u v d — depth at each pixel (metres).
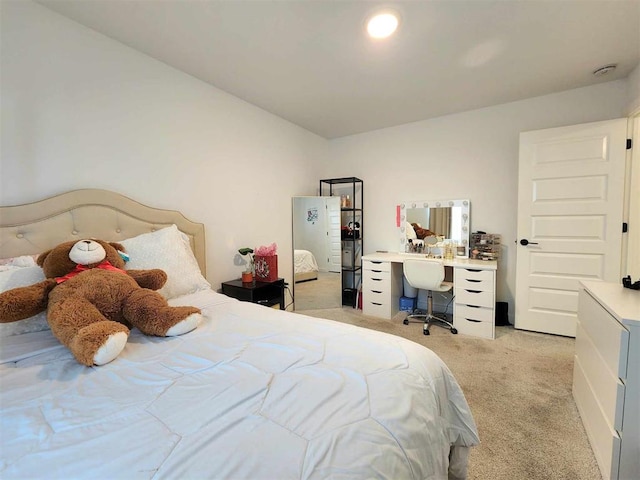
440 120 3.51
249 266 3.04
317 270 3.86
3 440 0.68
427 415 0.92
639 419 1.15
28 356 1.08
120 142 2.01
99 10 1.67
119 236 1.94
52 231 1.64
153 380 0.93
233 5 1.63
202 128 2.56
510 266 3.22
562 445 1.47
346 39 1.95
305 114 3.39
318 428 0.72
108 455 0.62
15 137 1.57
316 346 1.16
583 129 2.64
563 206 2.75
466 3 1.63
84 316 1.14
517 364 2.29
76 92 1.79
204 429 0.70
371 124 3.76
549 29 1.87
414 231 3.75
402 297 3.80
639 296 1.44
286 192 3.59
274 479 0.58
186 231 2.36
